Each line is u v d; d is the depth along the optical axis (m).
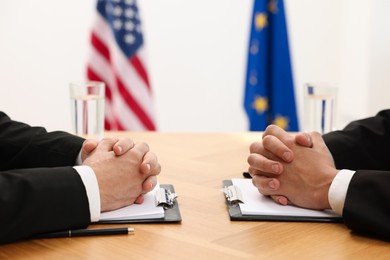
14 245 1.05
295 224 1.18
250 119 3.22
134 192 1.26
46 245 1.05
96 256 0.99
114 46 3.07
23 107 3.98
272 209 1.25
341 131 1.53
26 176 1.13
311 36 4.23
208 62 4.13
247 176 1.56
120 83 3.06
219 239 1.08
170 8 4.05
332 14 4.20
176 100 4.16
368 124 1.54
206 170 1.63
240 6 4.08
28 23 3.90
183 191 1.42
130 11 3.09
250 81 3.22
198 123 4.20
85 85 1.74
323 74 4.27
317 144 1.38
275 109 3.19
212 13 4.08
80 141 1.44
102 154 1.29
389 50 3.86
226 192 1.36
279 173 1.29
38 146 1.45
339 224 1.19
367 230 1.11
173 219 1.19
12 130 1.52
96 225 1.16
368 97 4.02
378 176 1.17
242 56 4.14
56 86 4.00
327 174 1.26
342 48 4.21
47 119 4.02
